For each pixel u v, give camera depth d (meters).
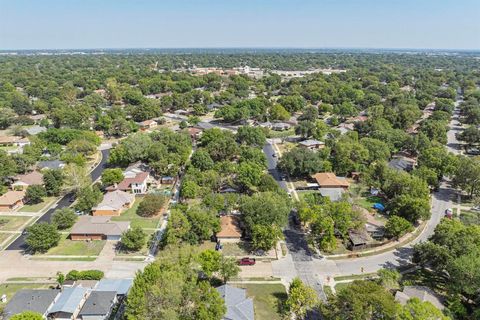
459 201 101.25
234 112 181.12
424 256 65.62
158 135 139.50
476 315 53.50
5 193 101.44
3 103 198.75
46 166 120.38
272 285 66.00
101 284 63.66
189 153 130.50
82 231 81.00
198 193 99.25
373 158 120.56
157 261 60.94
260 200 79.94
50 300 58.44
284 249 77.69
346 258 74.75
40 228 75.06
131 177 111.38
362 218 79.94
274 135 164.25
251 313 55.53
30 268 71.19
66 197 104.44
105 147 150.62
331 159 124.88
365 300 47.53
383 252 76.75
